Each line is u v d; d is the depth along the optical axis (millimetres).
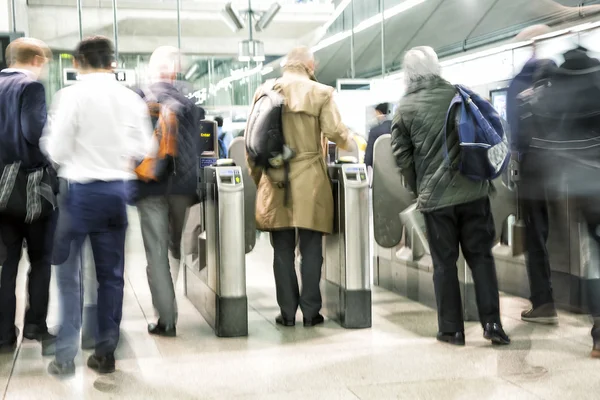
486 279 3348
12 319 3344
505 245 4109
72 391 2789
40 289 3398
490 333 3342
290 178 3691
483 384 2803
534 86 2939
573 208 3035
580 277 3467
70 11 8367
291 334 3693
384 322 3920
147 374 2998
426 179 3295
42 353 3299
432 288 4254
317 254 3838
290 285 3846
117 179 2871
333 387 2803
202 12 8789
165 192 3580
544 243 3438
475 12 9906
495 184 4020
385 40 11078
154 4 8664
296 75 3775
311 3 9461
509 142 3156
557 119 2896
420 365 3078
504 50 4543
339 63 10766
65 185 2891
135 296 4625
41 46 3266
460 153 3174
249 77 8711
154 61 3619
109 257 2926
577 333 3436
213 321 3801
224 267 3646
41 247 3332
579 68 2852
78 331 3008
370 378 2908
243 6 8891
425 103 3273
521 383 2803
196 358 3248
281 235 3830
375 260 5109
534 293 3543
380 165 4414
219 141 6043
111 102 2855
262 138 3639
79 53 2871
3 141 3102
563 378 2848
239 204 3668
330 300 4078
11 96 3086
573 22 3125
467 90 3256
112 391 2781
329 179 3838
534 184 3127
